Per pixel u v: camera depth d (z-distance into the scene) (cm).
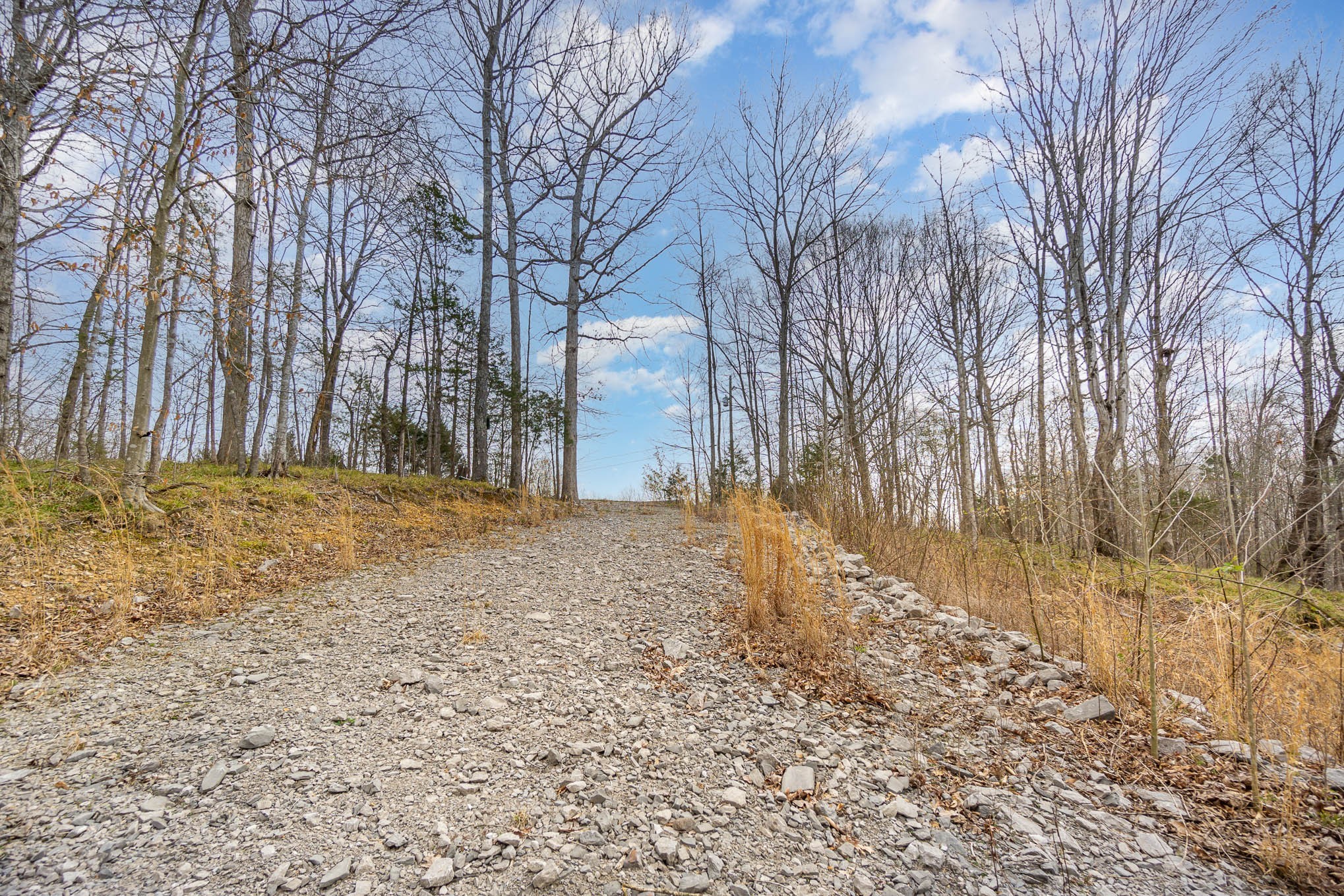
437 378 1972
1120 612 488
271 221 1191
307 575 664
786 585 547
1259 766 333
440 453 2236
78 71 680
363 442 2097
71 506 693
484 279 1686
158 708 342
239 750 302
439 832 249
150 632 462
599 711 367
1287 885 247
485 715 354
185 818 248
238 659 422
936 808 292
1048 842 269
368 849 237
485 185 1709
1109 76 1178
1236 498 426
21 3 677
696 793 291
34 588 492
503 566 762
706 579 700
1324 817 284
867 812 285
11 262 695
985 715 396
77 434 992
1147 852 265
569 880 228
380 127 1024
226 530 718
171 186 708
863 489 999
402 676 402
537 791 283
